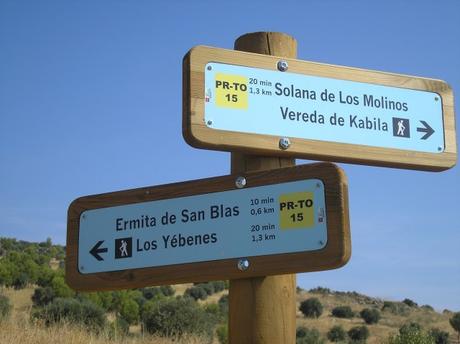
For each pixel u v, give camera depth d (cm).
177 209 280
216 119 276
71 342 918
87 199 301
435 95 322
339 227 246
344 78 304
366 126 303
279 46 307
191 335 1358
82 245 297
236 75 284
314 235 251
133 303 2956
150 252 282
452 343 3700
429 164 312
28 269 4328
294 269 253
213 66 281
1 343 828
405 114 312
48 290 3588
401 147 307
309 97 295
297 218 256
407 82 317
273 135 284
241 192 269
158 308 1764
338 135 296
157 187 287
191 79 276
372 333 4416
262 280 276
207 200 275
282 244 257
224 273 265
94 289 294
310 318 5062
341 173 252
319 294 6794
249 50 307
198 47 280
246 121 281
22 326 991
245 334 275
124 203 292
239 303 278
